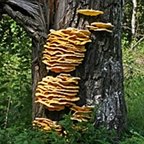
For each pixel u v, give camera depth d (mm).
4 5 4598
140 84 8086
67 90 4434
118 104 4738
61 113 4539
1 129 4652
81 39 4441
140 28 17531
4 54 5988
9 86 5668
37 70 4660
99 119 4617
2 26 6750
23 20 4578
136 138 4523
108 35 4598
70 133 4352
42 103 4480
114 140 4617
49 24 4605
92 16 4523
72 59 4441
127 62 9289
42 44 4582
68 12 4531
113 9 4617
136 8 17406
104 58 4613
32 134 4359
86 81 4566
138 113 5910
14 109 5406
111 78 4668
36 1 4629
